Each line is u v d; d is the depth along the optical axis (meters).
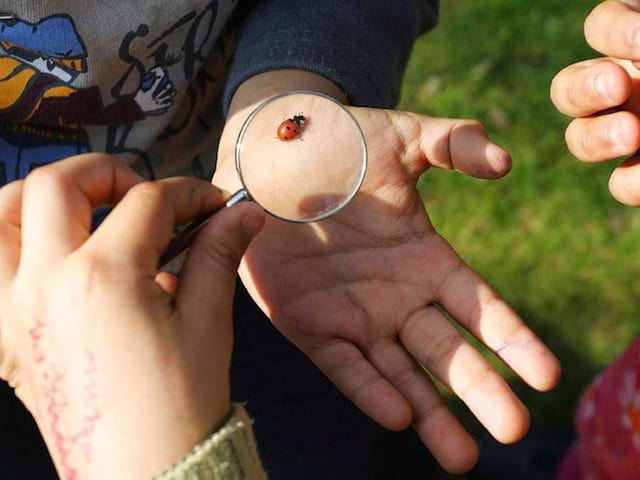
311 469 0.34
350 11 0.34
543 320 0.56
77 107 0.32
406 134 0.30
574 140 0.32
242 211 0.22
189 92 0.35
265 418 0.35
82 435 0.19
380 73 0.34
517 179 0.62
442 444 0.28
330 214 0.28
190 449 0.19
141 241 0.20
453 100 0.67
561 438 0.52
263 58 0.32
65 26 0.29
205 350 0.20
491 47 0.70
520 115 0.65
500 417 0.27
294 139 0.29
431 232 0.30
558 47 0.69
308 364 0.36
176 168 0.37
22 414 0.35
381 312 0.29
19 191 0.23
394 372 0.29
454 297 0.29
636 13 0.30
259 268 0.30
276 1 0.35
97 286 0.19
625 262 0.58
